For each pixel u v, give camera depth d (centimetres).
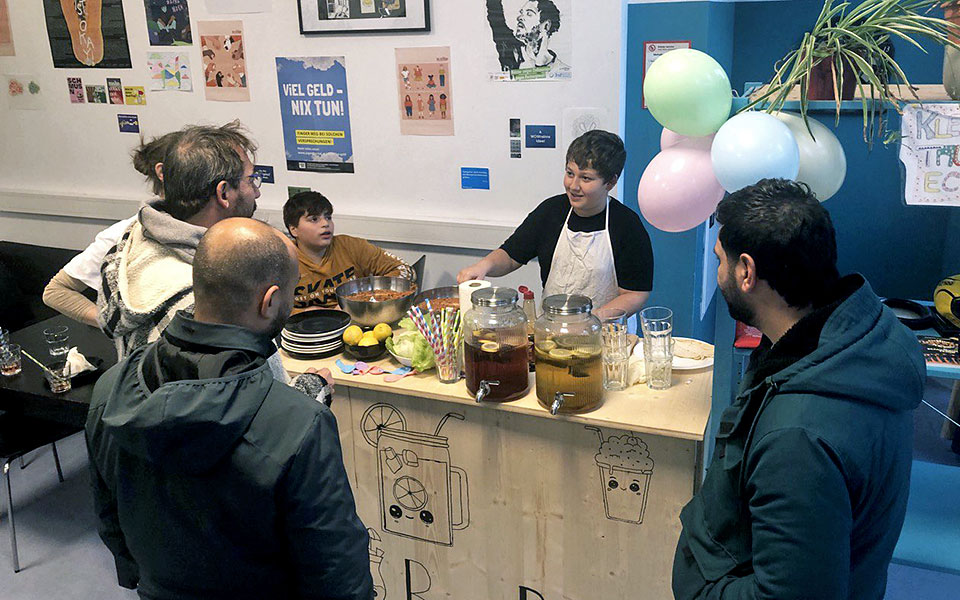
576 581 219
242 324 144
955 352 184
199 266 142
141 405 131
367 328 243
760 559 125
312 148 408
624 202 359
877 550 133
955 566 196
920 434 351
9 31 455
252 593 145
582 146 263
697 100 175
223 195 193
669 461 196
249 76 407
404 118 385
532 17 345
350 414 231
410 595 245
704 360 224
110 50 433
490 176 377
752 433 131
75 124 459
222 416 131
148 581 151
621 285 276
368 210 408
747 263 134
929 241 439
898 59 421
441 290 268
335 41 384
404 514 235
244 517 137
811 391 124
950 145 160
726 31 405
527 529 220
